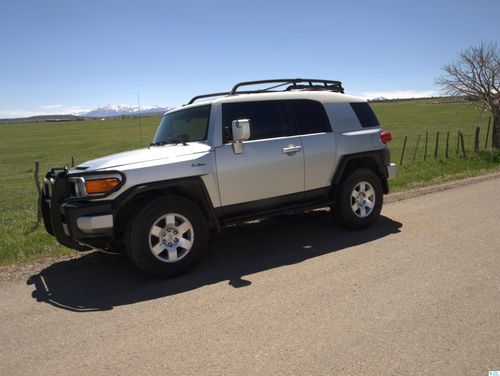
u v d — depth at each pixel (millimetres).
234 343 3203
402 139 30969
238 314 3701
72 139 65875
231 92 5637
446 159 14391
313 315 3588
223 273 4797
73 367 3010
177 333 3424
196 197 5109
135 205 4871
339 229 6391
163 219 4688
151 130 79812
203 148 5047
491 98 15922
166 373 2863
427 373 2689
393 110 101375
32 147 52281
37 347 3324
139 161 4719
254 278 4570
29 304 4211
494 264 4547
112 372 2914
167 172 4727
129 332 3494
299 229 6527
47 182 5152
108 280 4805
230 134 5234
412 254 5023
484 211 6977
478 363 2773
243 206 5355
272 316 3617
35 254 5945
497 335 3105
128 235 4543
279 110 5699
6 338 3502
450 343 3029
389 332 3227
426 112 84438
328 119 6078
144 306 4012
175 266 4719
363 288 4094
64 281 4844
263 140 5418
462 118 62062
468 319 3365
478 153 14836
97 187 4453
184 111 5723
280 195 5613
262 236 6285
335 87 6852
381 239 5727
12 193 16031
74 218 4414
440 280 4184
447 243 5371
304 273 4613
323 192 6035
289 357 2961
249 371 2820
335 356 2939
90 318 3812
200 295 4191
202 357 3037
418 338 3117
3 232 7750
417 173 11781
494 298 3723
